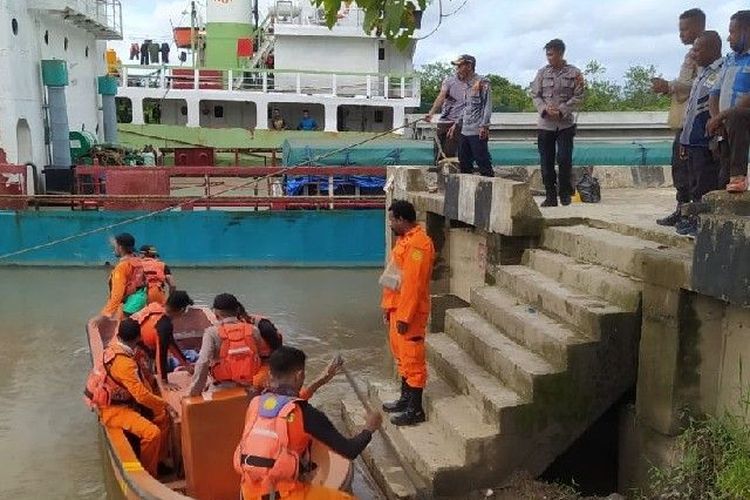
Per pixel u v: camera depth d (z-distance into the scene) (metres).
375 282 14.27
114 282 8.36
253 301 12.77
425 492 5.39
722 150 5.14
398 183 9.81
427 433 5.92
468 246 8.48
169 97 26.08
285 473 3.68
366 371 9.23
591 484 5.71
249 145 25.80
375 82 26.03
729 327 4.79
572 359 5.31
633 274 5.66
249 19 29.11
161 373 6.42
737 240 4.15
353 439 3.93
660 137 20.14
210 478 5.05
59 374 9.18
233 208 17.75
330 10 3.31
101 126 23.69
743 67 4.87
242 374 5.42
